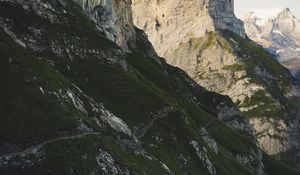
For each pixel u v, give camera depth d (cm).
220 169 14250
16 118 7456
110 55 13375
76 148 7775
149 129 12194
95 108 9606
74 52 12100
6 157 6838
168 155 11719
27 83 8225
